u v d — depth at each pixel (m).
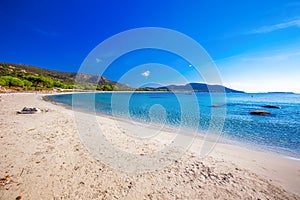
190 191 3.22
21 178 3.33
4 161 3.96
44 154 4.49
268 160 5.01
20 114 9.80
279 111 17.72
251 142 7.16
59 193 2.98
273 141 7.33
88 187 3.21
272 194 3.19
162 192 3.17
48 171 3.67
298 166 4.58
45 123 7.94
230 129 9.66
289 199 3.05
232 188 3.35
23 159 4.12
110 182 3.44
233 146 6.48
